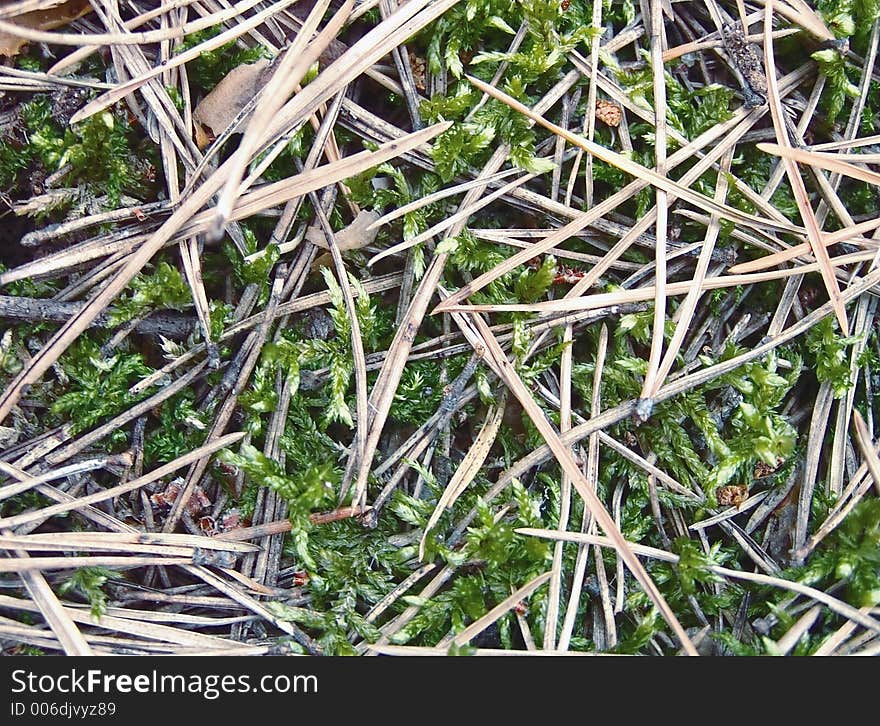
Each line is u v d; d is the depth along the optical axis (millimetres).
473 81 435
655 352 431
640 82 440
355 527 434
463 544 432
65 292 433
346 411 430
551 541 431
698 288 434
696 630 431
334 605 430
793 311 440
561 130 435
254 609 429
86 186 434
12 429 431
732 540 436
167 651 427
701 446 438
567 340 436
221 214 407
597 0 439
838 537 432
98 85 433
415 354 437
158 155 436
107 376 432
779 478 437
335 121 437
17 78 433
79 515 432
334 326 438
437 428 435
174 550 430
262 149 431
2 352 432
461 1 436
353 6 436
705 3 444
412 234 433
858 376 439
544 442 435
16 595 428
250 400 432
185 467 435
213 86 438
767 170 442
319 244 436
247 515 435
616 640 431
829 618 428
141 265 429
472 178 438
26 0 428
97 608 425
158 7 435
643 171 435
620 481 438
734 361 434
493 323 438
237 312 436
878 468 431
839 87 440
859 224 436
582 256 440
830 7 441
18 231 438
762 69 439
